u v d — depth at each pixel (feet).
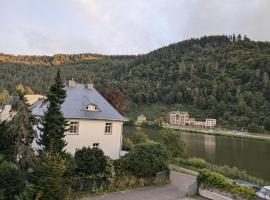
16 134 71.97
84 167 73.46
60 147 75.87
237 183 85.56
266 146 303.89
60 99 78.84
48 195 56.18
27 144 73.67
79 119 102.68
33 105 121.80
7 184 55.16
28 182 62.49
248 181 107.24
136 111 547.08
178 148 150.30
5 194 54.29
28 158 71.56
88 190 73.67
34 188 57.62
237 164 178.19
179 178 99.30
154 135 294.87
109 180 77.82
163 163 90.38
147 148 88.58
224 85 605.73
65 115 98.89
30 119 75.92
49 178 56.95
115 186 79.20
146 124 414.00
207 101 580.71
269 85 552.41
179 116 529.45
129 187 82.23
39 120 80.79
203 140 334.24
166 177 92.53
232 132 424.05
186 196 79.10
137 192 79.00
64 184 67.00
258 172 155.53
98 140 107.45
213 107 558.97
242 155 222.89
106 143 109.50
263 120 458.50
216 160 188.24
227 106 545.85
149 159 86.89
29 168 75.15
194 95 609.83
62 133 77.61
